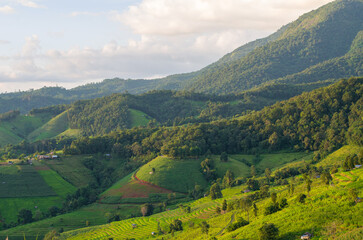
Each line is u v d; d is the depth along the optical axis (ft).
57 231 502.79
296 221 260.01
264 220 293.84
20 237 498.69
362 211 237.66
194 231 381.81
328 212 255.09
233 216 391.24
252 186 567.18
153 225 479.41
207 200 564.30
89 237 465.47
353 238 201.26
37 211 582.35
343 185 317.22
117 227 496.64
